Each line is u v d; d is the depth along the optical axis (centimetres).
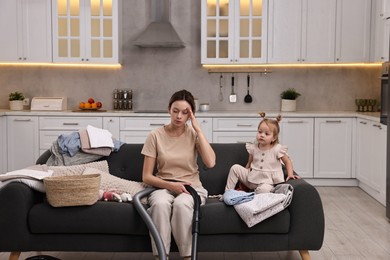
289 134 632
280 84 687
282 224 329
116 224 329
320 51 641
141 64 691
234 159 400
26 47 650
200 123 629
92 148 394
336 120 628
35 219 329
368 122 576
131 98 688
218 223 327
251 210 318
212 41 649
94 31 652
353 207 528
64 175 372
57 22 648
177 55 688
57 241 333
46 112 636
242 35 646
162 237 319
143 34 654
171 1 683
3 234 330
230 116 626
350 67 682
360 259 374
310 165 633
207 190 392
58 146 400
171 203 332
